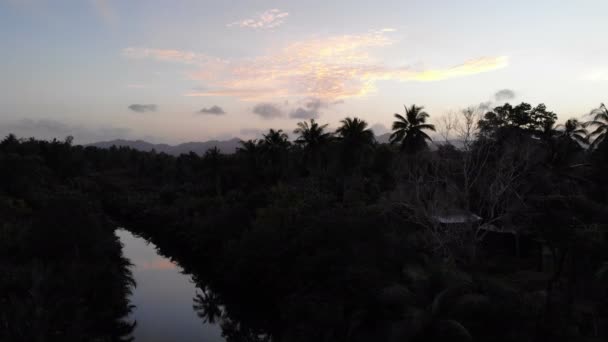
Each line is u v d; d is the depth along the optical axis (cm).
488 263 2928
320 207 3328
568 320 1892
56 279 2698
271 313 3136
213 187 6906
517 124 4109
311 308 2395
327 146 5481
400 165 4134
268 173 6078
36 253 3177
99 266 3359
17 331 2033
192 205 5881
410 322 1886
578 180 2947
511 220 2891
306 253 2867
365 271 2305
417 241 2862
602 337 1814
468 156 3116
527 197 2775
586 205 2069
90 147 15375
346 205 3616
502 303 1941
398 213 3281
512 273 2783
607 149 3284
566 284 2117
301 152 5859
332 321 2242
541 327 1848
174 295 3794
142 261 5088
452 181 3247
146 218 7038
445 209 3166
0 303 2233
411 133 4994
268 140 6278
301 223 3145
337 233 2700
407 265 2362
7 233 3462
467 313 1906
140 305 3506
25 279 2559
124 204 8350
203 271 4522
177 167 10488
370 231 2669
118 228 7319
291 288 2912
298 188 4019
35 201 5209
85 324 2508
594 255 1906
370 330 2117
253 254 3297
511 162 2902
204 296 3778
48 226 3275
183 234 5222
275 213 3441
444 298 1945
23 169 5684
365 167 5356
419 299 2027
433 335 1883
